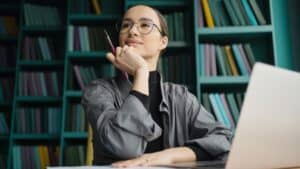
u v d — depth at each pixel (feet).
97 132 2.36
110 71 7.00
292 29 7.21
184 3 7.21
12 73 7.71
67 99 7.01
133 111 2.31
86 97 2.90
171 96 3.28
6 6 7.98
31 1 8.22
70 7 7.45
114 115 2.36
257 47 7.16
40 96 7.09
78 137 6.70
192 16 6.92
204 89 7.03
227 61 6.50
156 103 3.16
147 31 3.18
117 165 1.87
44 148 6.86
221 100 6.27
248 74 6.34
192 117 3.22
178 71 6.59
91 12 7.59
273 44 6.46
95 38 7.18
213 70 6.44
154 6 7.28
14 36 7.73
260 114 1.36
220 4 6.77
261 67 1.34
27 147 6.86
